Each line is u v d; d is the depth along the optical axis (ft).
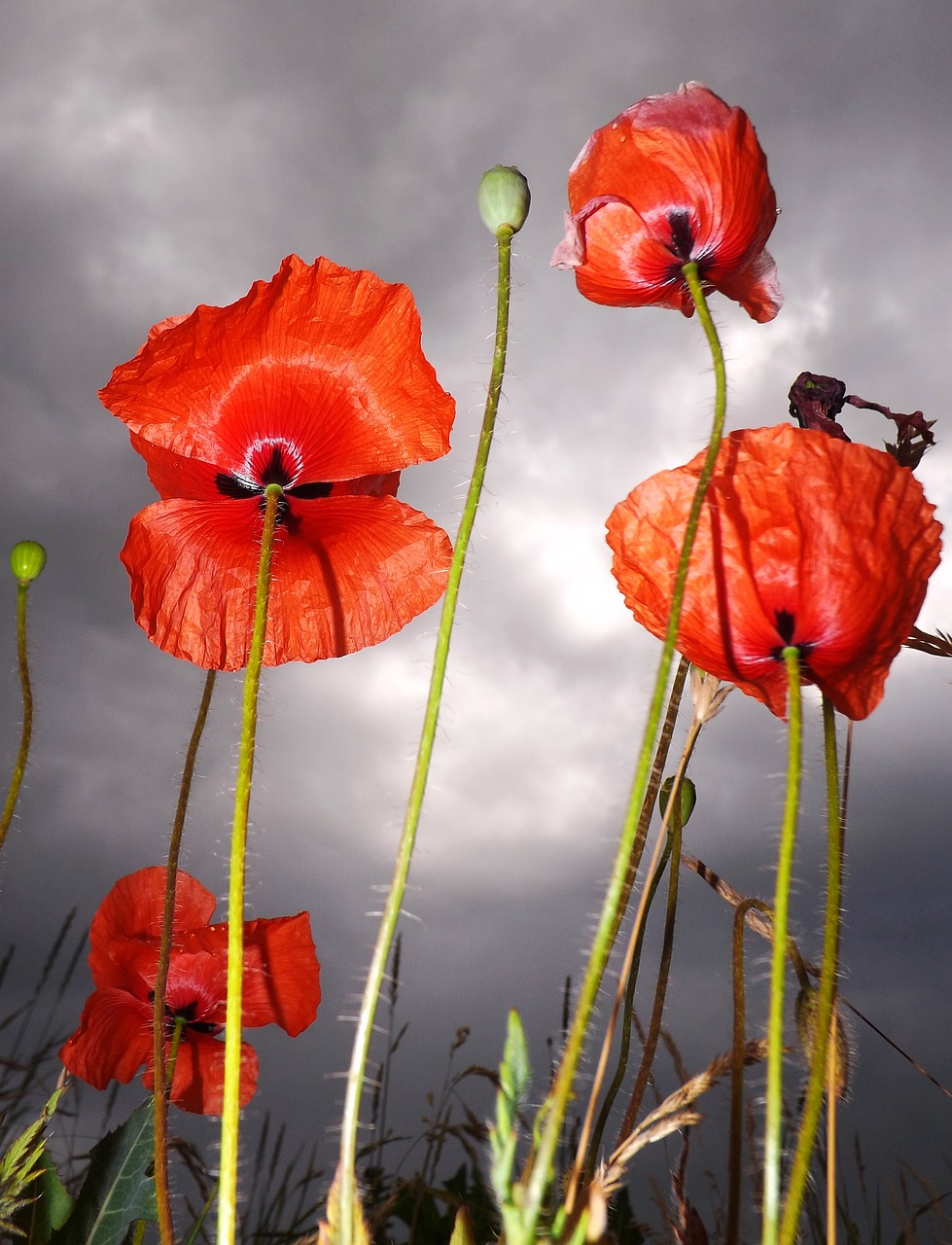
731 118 0.93
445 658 0.72
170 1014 1.20
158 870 1.25
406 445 0.94
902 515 0.82
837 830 0.77
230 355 0.93
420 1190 0.83
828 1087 0.76
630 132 0.94
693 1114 0.68
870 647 0.82
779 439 0.83
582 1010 0.56
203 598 1.01
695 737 0.88
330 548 1.01
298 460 0.96
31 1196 0.97
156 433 0.95
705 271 0.96
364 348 0.93
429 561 1.00
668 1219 0.79
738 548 0.81
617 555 0.85
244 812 0.73
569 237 0.94
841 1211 0.99
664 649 0.65
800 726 0.73
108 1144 0.98
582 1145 0.65
